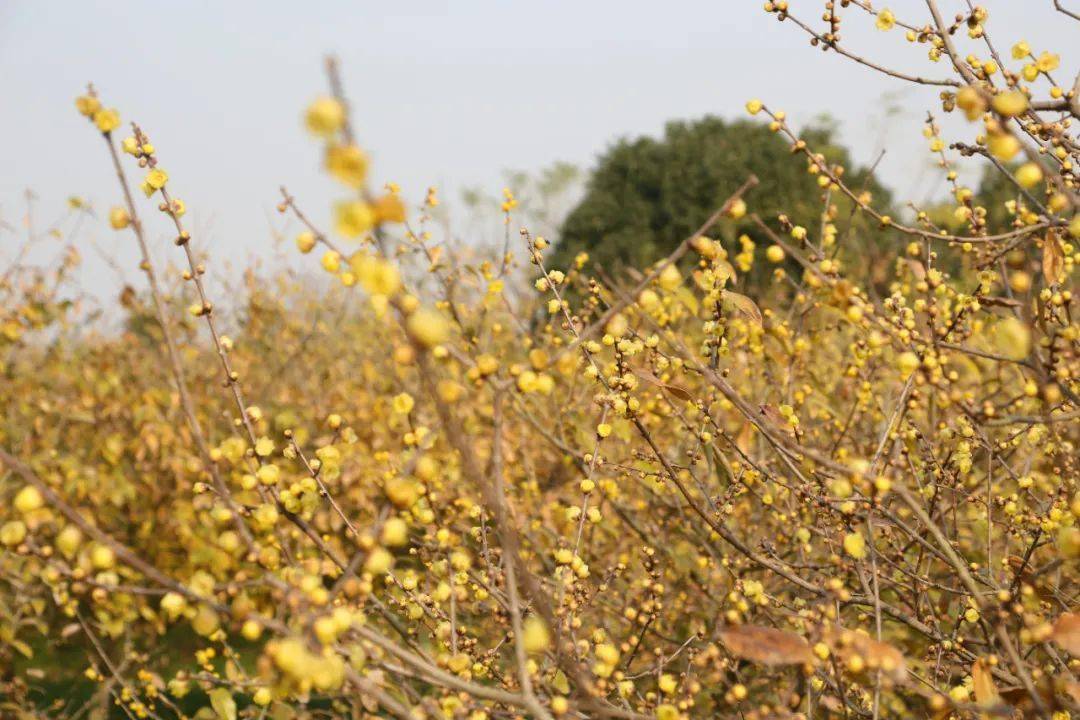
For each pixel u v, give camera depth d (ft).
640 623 9.83
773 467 11.39
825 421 13.50
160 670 17.44
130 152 6.07
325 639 4.18
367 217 3.57
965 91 5.01
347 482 17.63
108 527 22.67
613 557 12.75
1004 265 8.13
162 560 21.42
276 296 27.76
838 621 6.67
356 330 28.78
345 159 3.48
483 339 14.55
